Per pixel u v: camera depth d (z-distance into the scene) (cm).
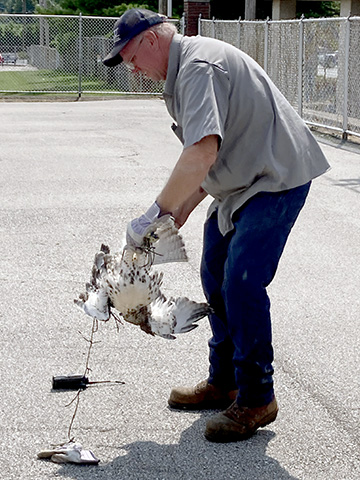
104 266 337
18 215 809
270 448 352
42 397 403
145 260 320
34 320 515
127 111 1936
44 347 470
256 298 339
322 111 1595
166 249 332
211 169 347
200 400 388
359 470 334
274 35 1792
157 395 406
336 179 1036
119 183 989
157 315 334
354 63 1442
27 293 569
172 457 344
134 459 342
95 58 2847
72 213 820
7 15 2269
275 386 417
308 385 419
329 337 489
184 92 319
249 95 329
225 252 369
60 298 559
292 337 489
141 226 316
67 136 1441
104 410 389
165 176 1042
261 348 345
